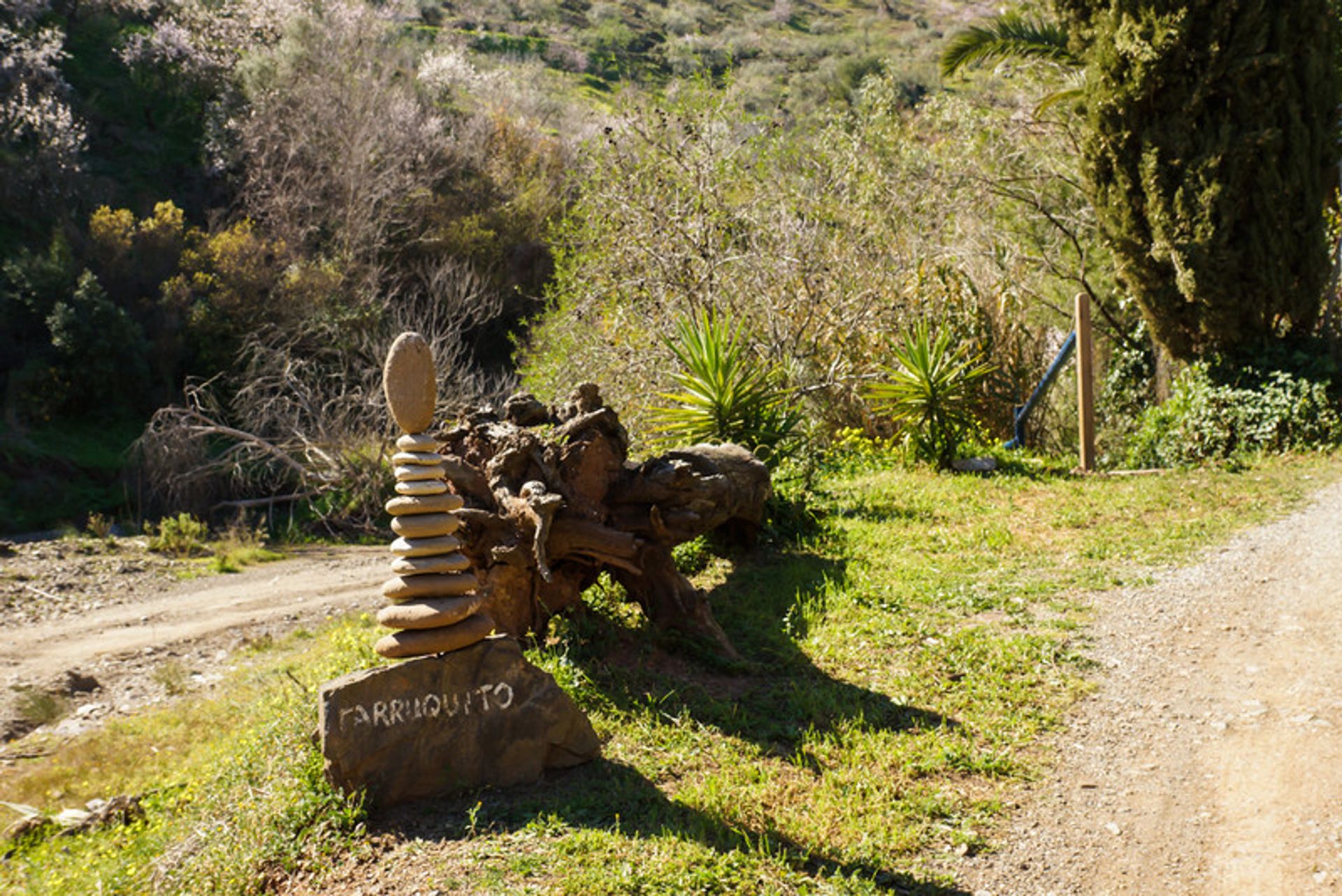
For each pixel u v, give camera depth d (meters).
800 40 60.19
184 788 5.73
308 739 4.80
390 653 4.50
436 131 35.47
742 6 69.44
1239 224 11.47
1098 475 11.15
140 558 16.27
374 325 26.31
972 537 8.56
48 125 30.98
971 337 14.06
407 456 4.64
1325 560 7.36
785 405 11.84
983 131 19.83
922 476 11.45
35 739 7.94
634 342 13.37
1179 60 11.30
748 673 5.95
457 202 33.50
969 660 5.95
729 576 7.96
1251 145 11.11
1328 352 11.79
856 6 72.19
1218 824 4.24
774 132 14.99
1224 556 7.64
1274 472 10.21
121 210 29.69
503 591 6.02
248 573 15.90
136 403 27.08
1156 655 5.96
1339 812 4.25
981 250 16.75
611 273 14.02
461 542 5.84
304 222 31.47
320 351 25.22
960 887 3.84
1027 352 15.23
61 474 24.05
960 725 5.16
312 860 4.05
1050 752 4.89
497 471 5.98
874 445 13.59
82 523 22.58
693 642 6.20
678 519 6.18
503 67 45.81
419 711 4.49
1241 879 3.86
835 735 5.08
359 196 30.62
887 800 4.46
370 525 20.95
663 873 3.81
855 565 7.91
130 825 5.25
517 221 34.06
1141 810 4.37
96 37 37.38
